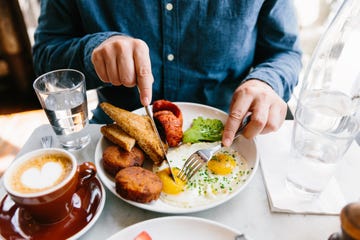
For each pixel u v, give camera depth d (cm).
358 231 36
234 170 72
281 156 76
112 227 61
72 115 78
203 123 84
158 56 103
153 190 61
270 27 107
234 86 113
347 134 61
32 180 56
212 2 94
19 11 207
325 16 153
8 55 220
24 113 221
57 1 103
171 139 77
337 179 70
